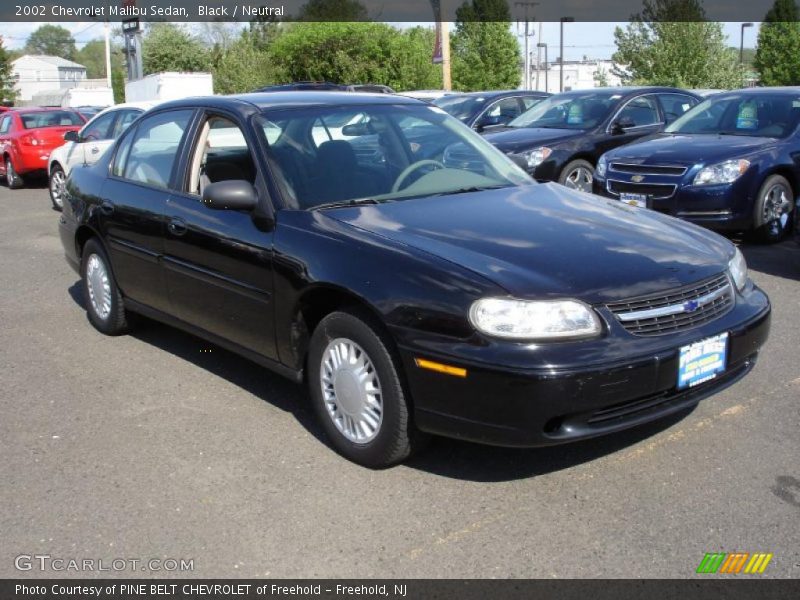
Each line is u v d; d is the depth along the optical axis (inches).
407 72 1352.1
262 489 146.6
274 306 164.4
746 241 338.3
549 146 404.5
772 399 177.9
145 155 214.4
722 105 374.0
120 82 3125.0
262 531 133.5
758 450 155.0
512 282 134.8
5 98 2452.0
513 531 131.0
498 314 131.4
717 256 156.5
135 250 209.3
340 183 175.3
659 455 154.0
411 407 144.0
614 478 146.3
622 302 136.3
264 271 165.3
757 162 320.5
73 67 4224.9
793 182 335.9
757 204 322.0
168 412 181.9
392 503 140.6
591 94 450.3
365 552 127.0
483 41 1849.2
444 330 134.9
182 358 217.3
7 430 174.6
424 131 198.1
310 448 162.1
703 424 166.2
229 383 198.4
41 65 4030.5
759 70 1601.9
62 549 130.0
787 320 233.3
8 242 407.8
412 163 187.5
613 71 1501.0
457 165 191.6
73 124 681.0
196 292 188.2
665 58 1408.7
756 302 158.6
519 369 128.3
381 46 1357.0
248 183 170.7
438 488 145.0
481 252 144.9
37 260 357.1
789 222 335.9
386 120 195.3
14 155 636.1
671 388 139.0
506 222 159.8
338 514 137.7
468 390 132.6
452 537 130.1
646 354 134.1
